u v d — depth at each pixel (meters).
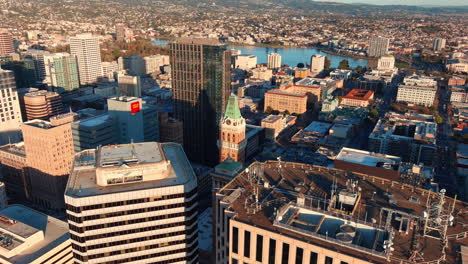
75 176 138.25
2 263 149.25
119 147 149.75
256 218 97.31
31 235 160.50
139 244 134.75
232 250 98.94
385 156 191.88
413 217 98.06
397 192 114.94
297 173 130.25
